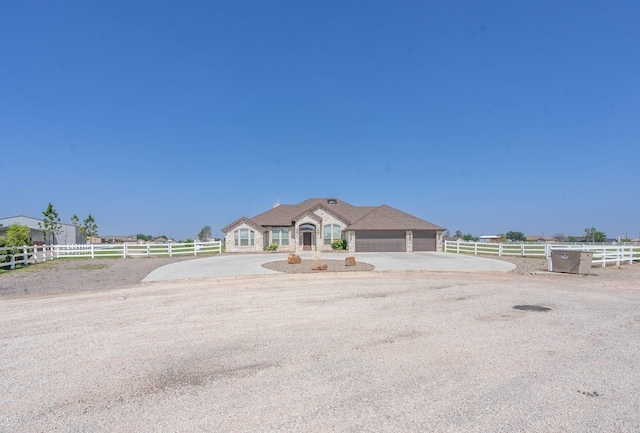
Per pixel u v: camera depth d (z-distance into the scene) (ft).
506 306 33.32
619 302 35.09
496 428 12.94
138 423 13.60
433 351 20.97
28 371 18.70
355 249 125.70
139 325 27.63
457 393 15.66
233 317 29.96
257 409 14.51
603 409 14.24
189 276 59.31
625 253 72.79
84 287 47.93
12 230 97.66
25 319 29.86
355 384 16.66
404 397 15.34
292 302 36.22
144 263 83.25
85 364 19.62
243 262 83.05
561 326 26.25
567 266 60.03
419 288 44.55
